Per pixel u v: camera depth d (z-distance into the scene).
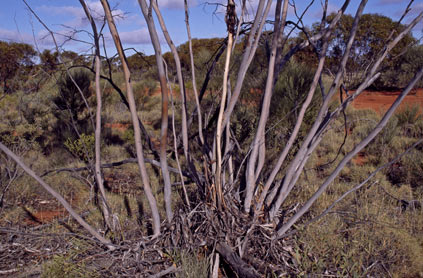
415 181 5.85
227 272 3.11
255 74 6.76
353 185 5.37
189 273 2.74
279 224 3.40
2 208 4.52
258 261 2.90
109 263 3.03
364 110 13.44
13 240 3.60
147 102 15.80
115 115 13.95
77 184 5.76
